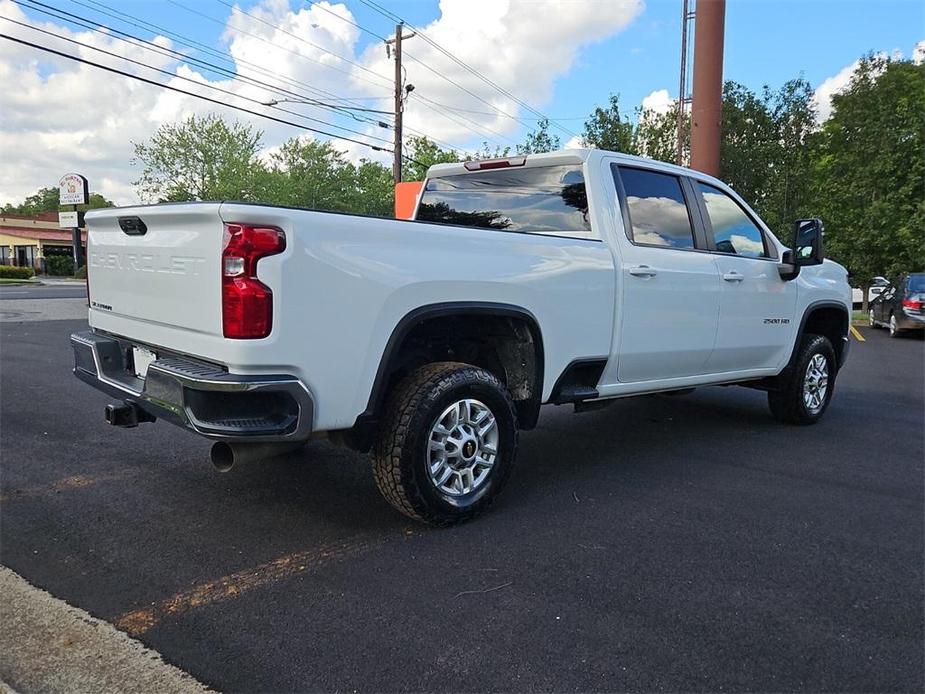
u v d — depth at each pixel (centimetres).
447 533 361
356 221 316
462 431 364
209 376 290
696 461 505
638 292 452
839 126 2175
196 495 411
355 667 243
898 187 2022
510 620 274
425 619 274
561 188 462
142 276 346
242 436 288
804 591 303
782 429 614
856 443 565
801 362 606
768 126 2092
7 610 279
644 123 2319
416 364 392
